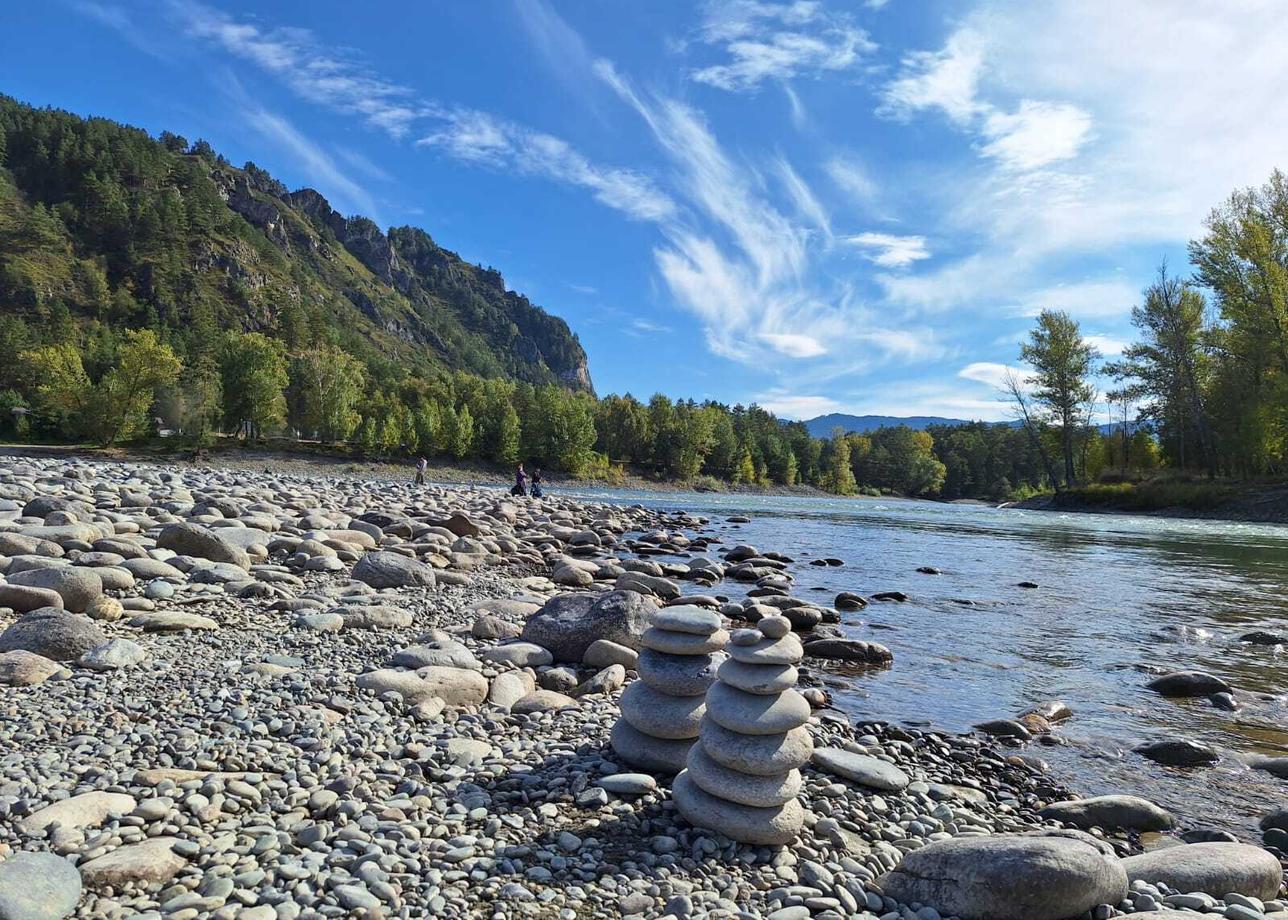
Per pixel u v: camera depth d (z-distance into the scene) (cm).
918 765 632
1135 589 1627
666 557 2000
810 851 447
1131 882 424
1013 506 6512
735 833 444
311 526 1678
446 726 600
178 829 397
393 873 374
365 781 486
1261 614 1341
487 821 443
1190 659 1012
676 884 391
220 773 466
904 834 490
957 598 1463
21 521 1226
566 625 870
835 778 572
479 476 7675
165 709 569
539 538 2045
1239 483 4566
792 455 11488
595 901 371
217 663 700
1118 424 5956
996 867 381
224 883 345
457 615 1008
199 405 6988
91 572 870
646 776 505
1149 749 677
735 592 1452
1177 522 4103
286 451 7131
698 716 537
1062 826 529
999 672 939
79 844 369
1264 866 436
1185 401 5081
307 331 14225
